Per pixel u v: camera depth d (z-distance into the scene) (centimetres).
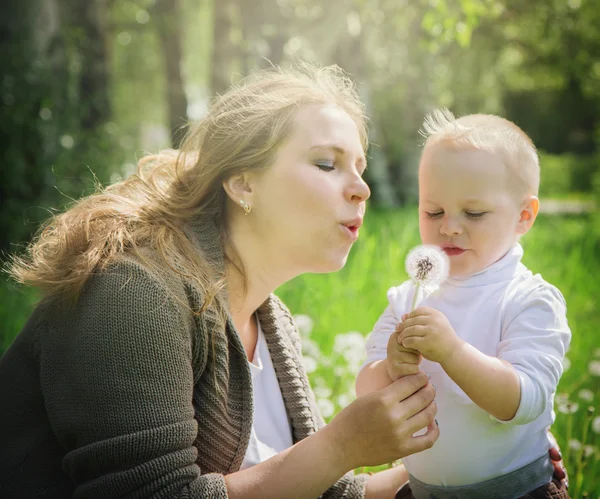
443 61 1808
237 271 210
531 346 191
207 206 210
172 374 176
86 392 173
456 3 1049
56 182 812
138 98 2316
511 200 205
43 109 812
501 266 208
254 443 209
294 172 197
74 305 181
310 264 205
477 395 182
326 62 1467
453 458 200
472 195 203
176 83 1558
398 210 1428
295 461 179
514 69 2098
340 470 179
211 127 210
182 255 193
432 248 196
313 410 231
